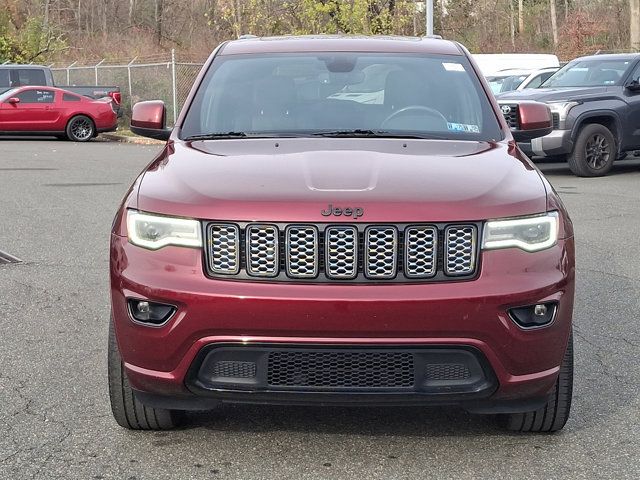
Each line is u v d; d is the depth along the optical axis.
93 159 19.78
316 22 31.50
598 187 14.01
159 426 4.37
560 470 3.98
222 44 5.95
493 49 51.16
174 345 3.78
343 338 3.69
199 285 3.75
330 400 3.76
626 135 15.45
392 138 4.87
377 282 3.77
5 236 9.76
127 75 32.66
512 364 3.80
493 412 3.96
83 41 56.34
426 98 5.24
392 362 3.74
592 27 45.34
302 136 4.92
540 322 3.86
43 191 13.62
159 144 25.92
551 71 19.73
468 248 3.82
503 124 5.13
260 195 3.87
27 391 4.98
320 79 5.37
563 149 15.06
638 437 4.36
